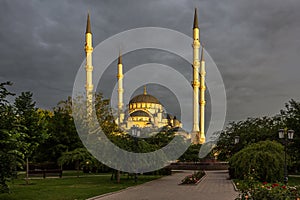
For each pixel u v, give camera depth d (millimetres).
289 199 10836
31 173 34375
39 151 42969
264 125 44000
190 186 26203
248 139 41000
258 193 11672
